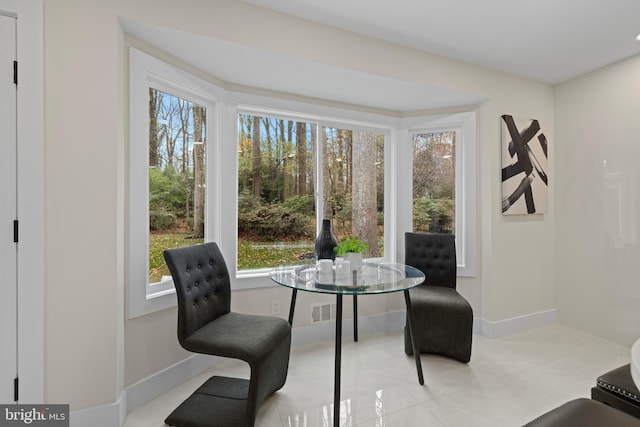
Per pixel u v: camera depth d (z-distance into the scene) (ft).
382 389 6.75
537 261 10.33
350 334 9.68
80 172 5.25
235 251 8.43
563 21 7.06
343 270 6.99
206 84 7.70
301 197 9.68
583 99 9.78
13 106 4.87
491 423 5.65
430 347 8.17
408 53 8.22
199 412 5.79
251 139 8.99
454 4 6.50
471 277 10.04
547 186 10.45
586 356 8.27
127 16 5.53
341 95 9.19
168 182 7.25
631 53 8.49
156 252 7.03
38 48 4.98
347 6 6.59
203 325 6.17
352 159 10.46
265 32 6.64
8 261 4.85
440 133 10.64
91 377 5.33
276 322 6.41
